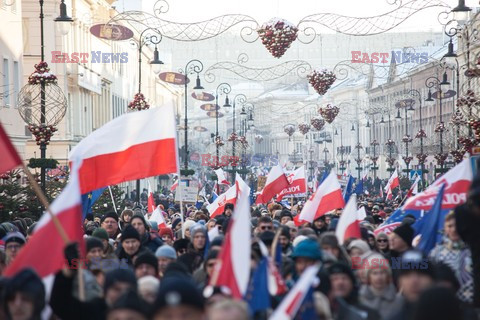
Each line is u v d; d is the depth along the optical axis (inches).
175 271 803.4
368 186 6633.9
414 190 2081.7
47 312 722.8
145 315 631.8
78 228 698.8
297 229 1327.5
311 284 646.5
